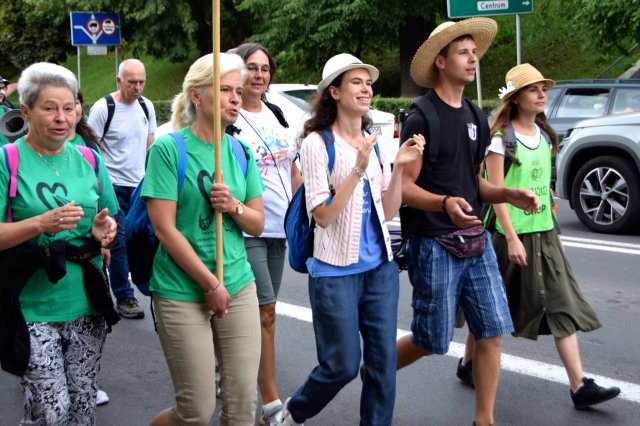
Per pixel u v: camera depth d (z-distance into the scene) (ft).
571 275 16.48
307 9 76.95
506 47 85.35
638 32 54.19
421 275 14.39
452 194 14.10
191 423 12.15
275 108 17.07
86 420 12.64
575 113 40.40
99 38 66.85
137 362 20.20
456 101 14.33
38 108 11.83
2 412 17.25
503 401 17.02
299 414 13.85
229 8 96.99
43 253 11.77
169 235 11.81
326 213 12.72
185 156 12.03
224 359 12.41
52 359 12.01
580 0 56.75
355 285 13.21
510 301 16.35
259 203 12.81
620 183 33.71
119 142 23.88
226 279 12.23
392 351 13.42
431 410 16.71
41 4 104.73
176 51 98.78
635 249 30.83
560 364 19.04
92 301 12.43
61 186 12.15
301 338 21.40
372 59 96.78
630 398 16.99
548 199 16.26
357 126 13.39
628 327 21.65
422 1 73.97
